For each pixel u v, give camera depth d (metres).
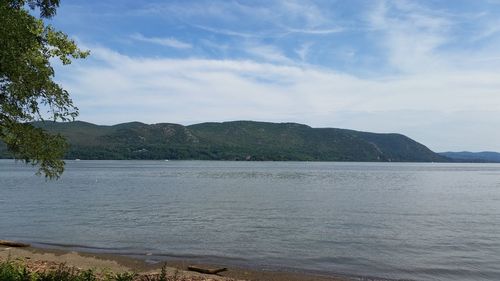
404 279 16.89
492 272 18.05
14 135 9.68
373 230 28.72
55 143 10.24
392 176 124.38
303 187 74.12
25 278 8.78
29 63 9.38
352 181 94.81
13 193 57.94
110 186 74.19
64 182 84.75
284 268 18.22
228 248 22.22
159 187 72.50
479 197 57.06
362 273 17.69
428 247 23.12
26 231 27.05
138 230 27.80
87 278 9.51
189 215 35.78
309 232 27.56
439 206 45.00
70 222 31.22
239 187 73.25
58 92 9.69
